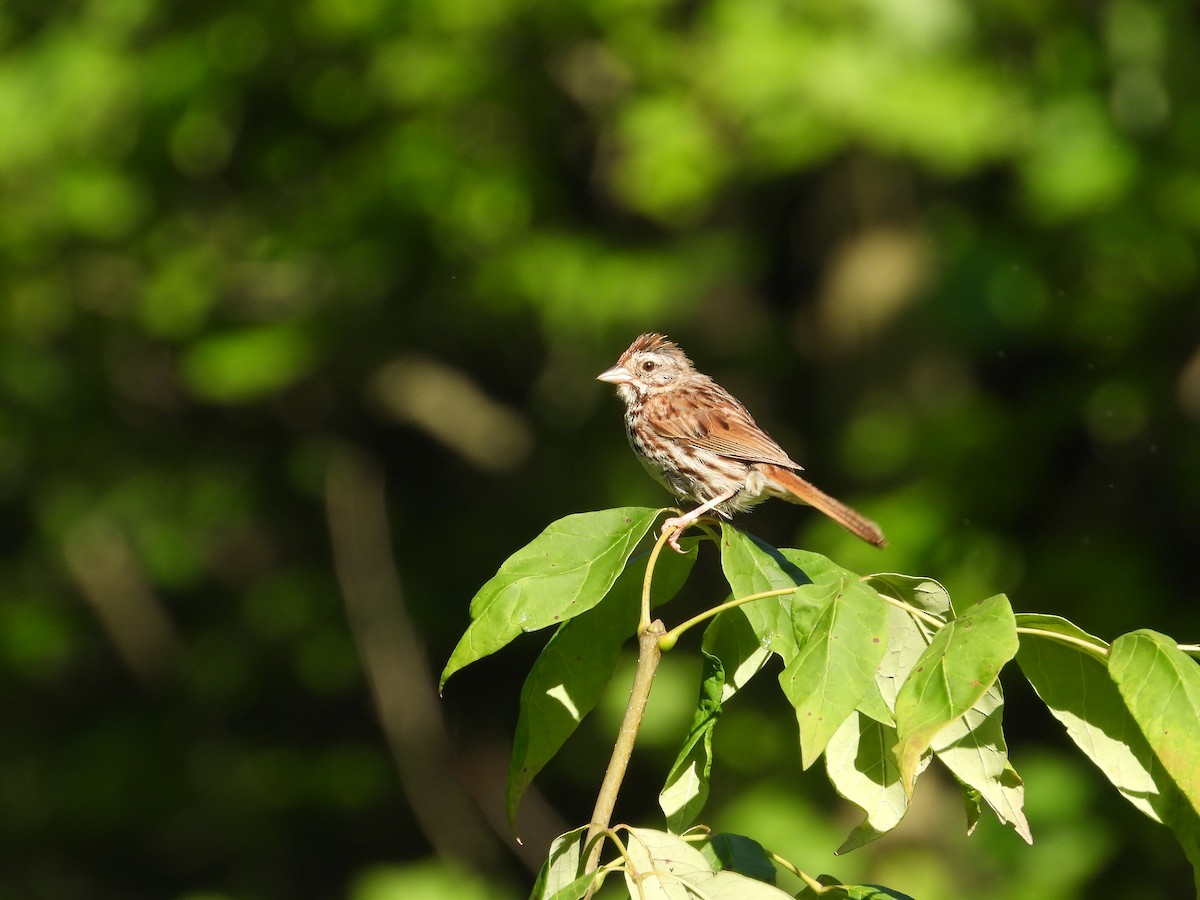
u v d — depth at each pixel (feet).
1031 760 44.91
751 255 50.34
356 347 53.93
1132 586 44.21
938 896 42.93
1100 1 44.88
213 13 49.26
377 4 46.73
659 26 47.91
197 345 50.57
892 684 12.26
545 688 13.56
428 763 55.21
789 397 52.60
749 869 12.69
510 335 56.03
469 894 50.88
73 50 48.39
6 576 60.80
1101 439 46.52
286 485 58.29
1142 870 44.68
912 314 48.21
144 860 59.31
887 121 42.42
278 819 58.34
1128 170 43.50
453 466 58.65
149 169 50.47
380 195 47.80
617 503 52.49
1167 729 10.26
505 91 48.19
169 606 60.39
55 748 60.70
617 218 50.72
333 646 56.65
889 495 46.16
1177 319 46.21
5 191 49.78
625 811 54.03
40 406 56.90
